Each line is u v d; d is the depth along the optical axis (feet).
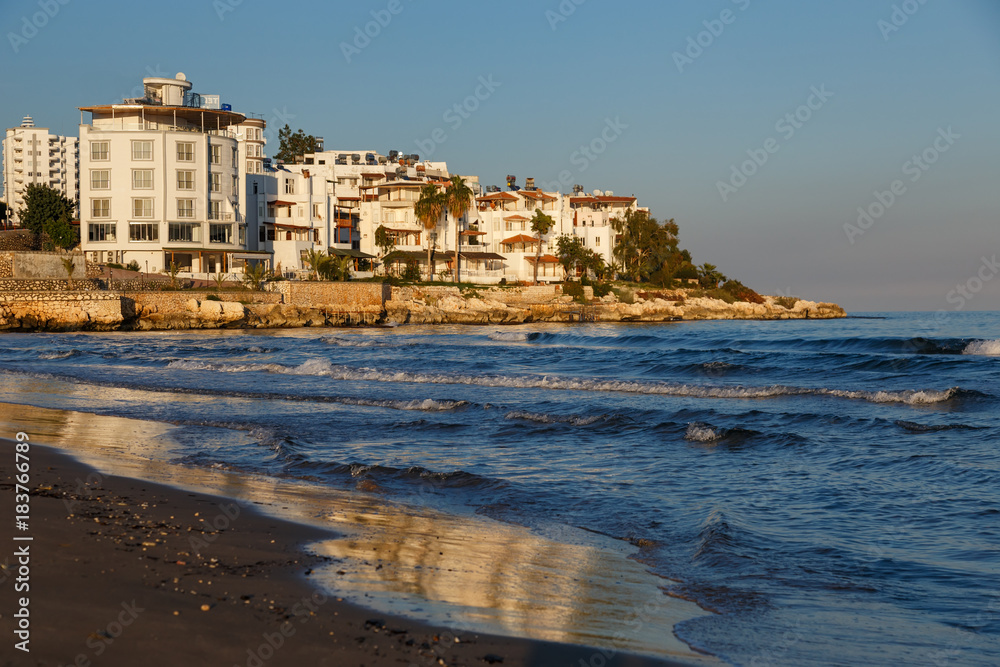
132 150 311.47
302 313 291.79
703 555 35.76
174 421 74.59
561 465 56.85
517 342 232.12
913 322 436.35
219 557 31.50
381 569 31.65
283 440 62.95
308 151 596.29
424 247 425.28
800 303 506.07
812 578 32.81
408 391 103.91
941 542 37.93
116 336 228.63
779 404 90.33
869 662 24.70
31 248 320.91
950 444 62.34
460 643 24.25
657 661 24.07
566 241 442.09
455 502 45.88
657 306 413.18
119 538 33.01
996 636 26.81
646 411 81.10
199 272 315.37
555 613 27.73
